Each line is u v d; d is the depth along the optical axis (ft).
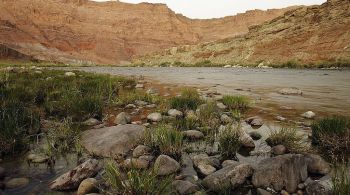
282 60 250.57
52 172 15.17
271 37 295.07
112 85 50.24
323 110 34.19
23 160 16.83
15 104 25.44
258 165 14.47
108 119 27.96
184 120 25.36
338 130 19.74
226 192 12.78
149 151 17.93
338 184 11.84
